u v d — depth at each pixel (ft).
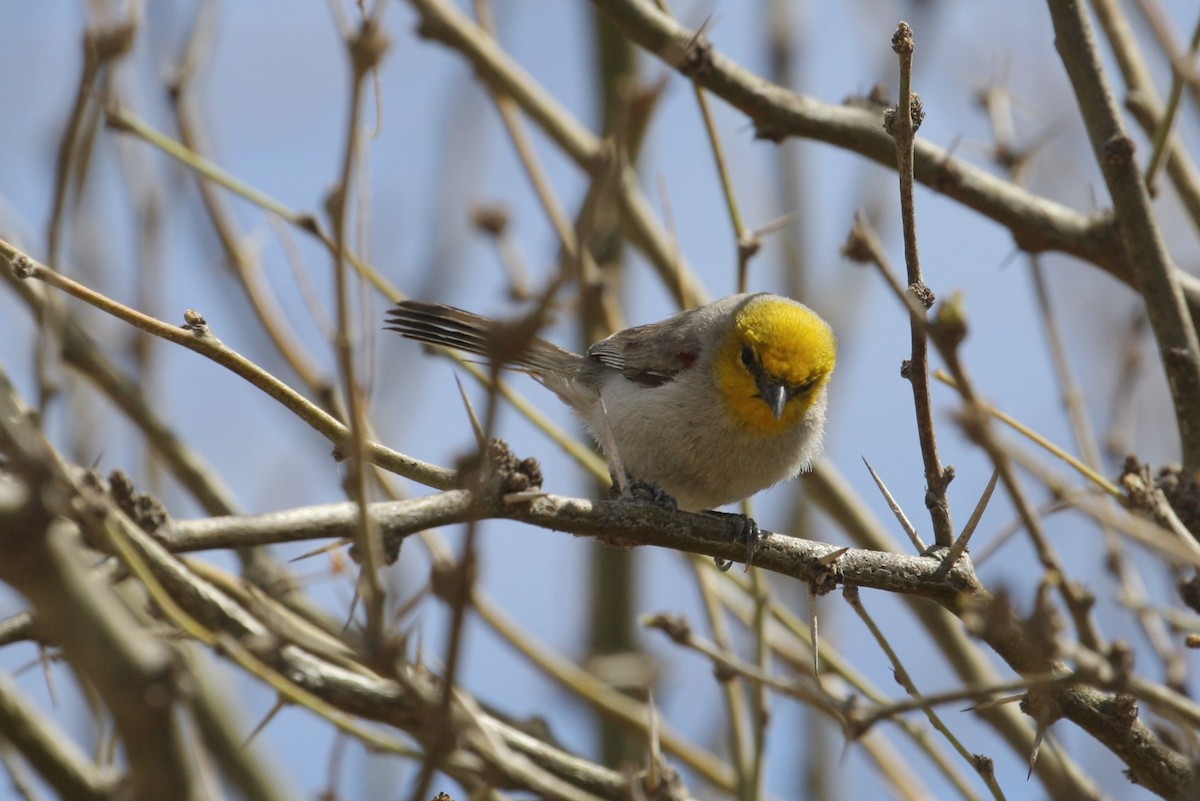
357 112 20.12
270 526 24.13
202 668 39.42
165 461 41.27
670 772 31.07
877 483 29.76
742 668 32.04
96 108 31.76
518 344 18.15
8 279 34.58
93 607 15.90
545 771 31.32
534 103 45.70
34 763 25.71
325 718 24.91
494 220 44.73
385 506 24.81
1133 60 38.68
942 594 29.09
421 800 20.10
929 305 28.66
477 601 41.98
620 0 38.04
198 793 16.56
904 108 28.09
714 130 38.11
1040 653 23.04
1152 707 24.21
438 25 44.78
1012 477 25.07
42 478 15.42
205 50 42.50
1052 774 31.58
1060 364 36.76
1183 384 31.99
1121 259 38.42
